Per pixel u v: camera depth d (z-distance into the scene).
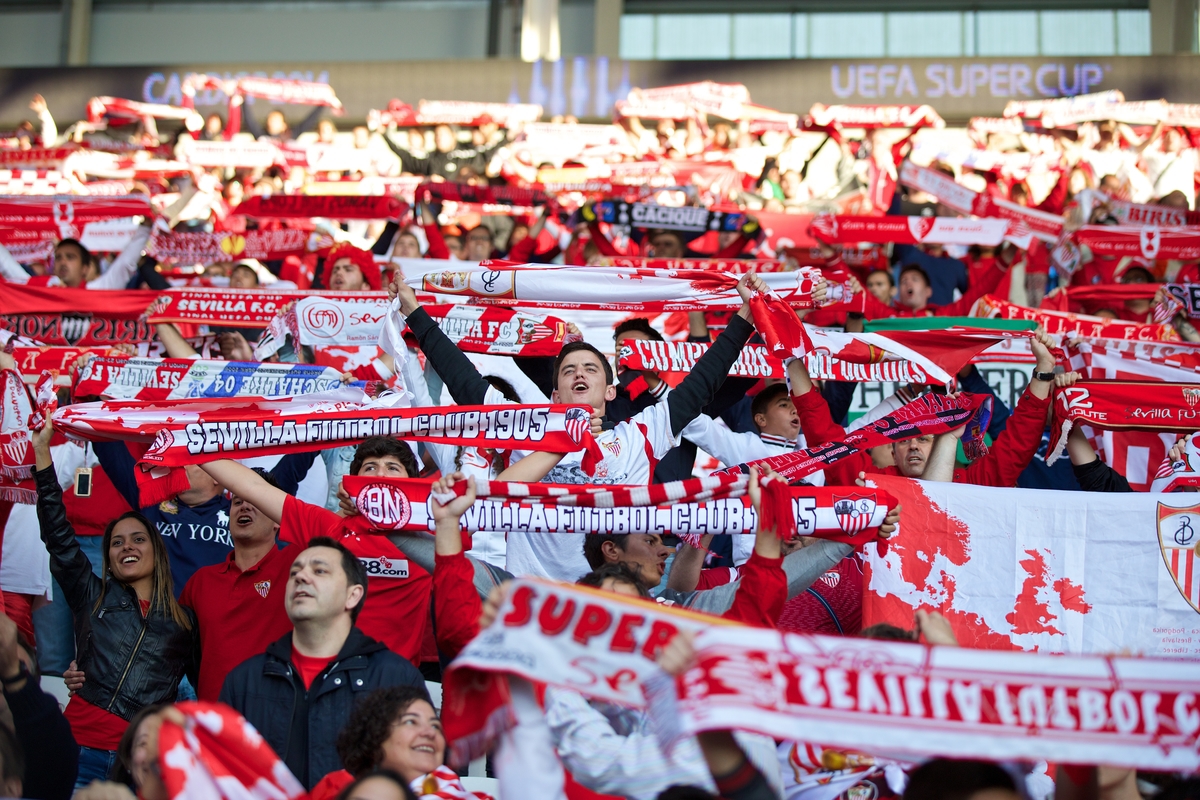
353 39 18.88
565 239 10.62
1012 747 2.59
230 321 6.87
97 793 3.41
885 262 9.19
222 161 11.52
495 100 16.19
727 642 2.62
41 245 9.06
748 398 6.40
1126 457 6.22
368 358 6.50
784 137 13.43
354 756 3.51
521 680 2.77
